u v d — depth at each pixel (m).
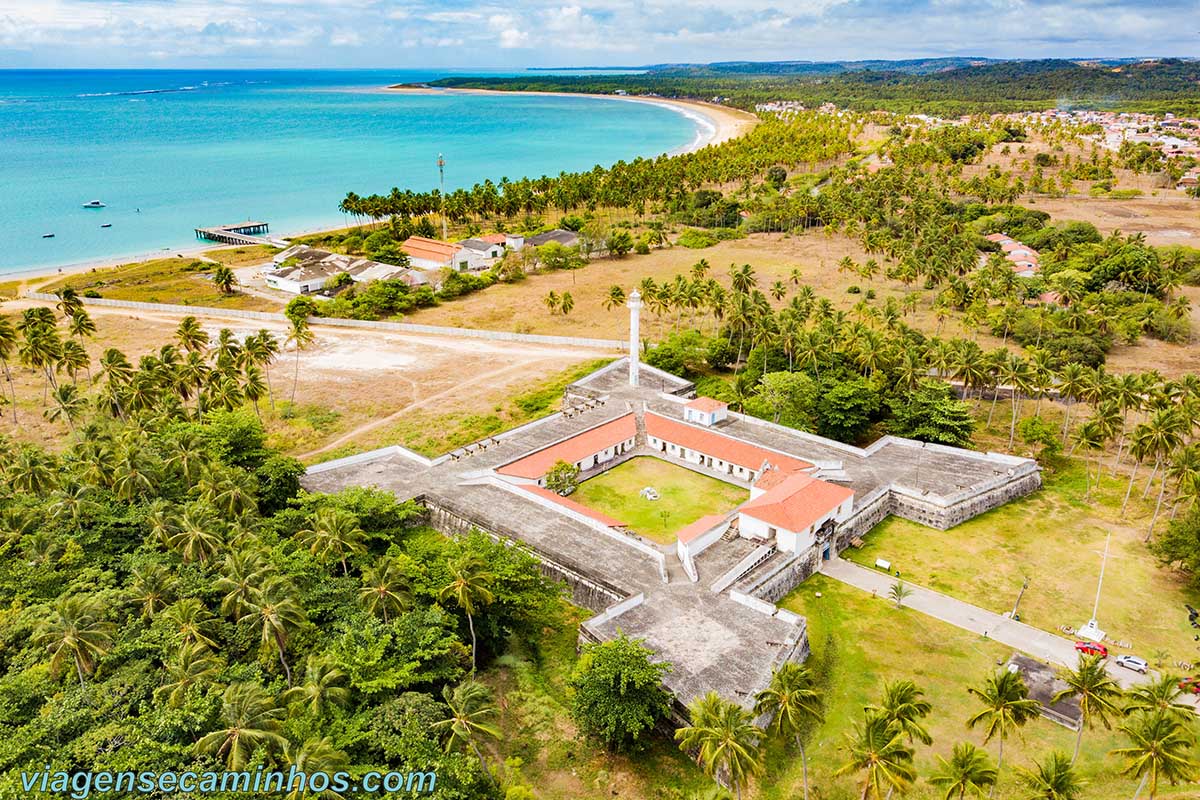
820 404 124.12
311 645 70.12
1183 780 53.69
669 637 75.56
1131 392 107.25
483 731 63.50
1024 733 67.69
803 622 77.31
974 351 121.56
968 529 101.06
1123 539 97.75
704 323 181.50
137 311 194.00
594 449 116.50
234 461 101.38
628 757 66.81
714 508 105.38
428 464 111.38
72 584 76.56
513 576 76.44
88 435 105.56
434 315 192.25
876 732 52.69
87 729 60.31
